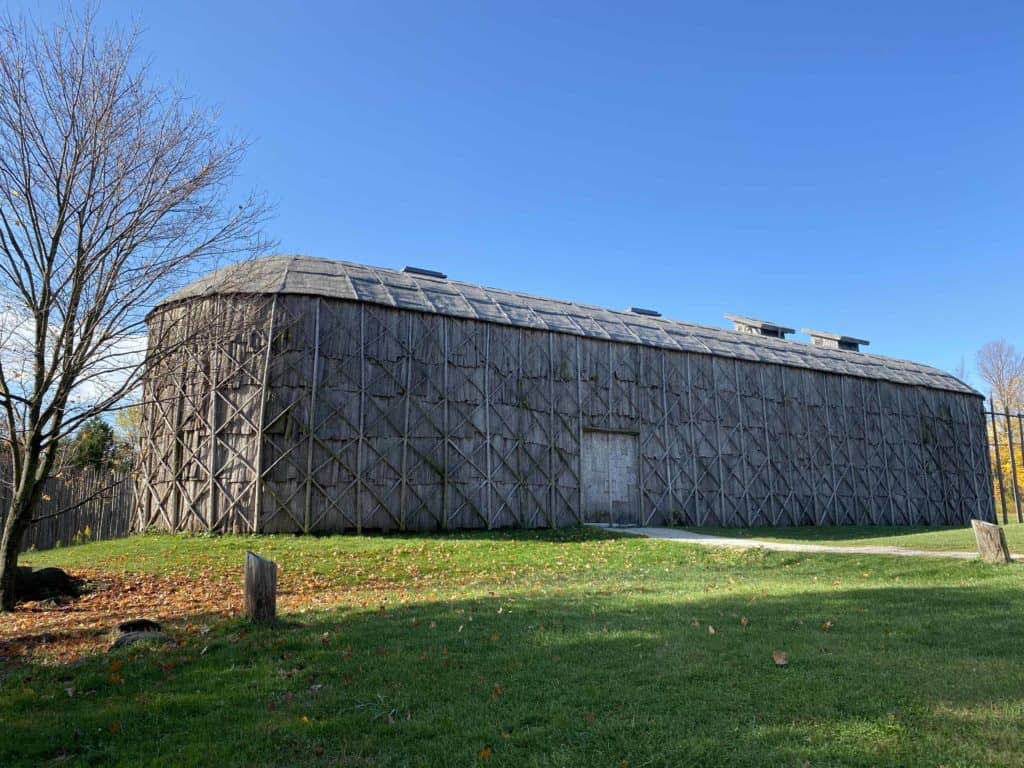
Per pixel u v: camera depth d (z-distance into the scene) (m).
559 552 19.69
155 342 13.88
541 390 26.62
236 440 22.00
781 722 5.38
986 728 5.10
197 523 21.89
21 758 5.49
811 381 34.75
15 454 12.60
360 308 23.52
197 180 12.91
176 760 5.25
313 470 21.92
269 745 5.43
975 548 16.64
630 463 28.55
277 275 23.42
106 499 24.81
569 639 8.19
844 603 10.20
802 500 32.84
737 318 40.72
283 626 9.48
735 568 16.34
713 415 31.14
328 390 22.56
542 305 29.52
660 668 6.86
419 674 7.02
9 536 12.34
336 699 6.36
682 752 4.91
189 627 10.09
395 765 5.00
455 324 25.19
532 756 4.97
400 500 22.86
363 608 11.07
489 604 10.97
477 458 24.61
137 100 12.74
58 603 12.95
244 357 22.30
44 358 12.20
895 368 40.19
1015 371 61.44
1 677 7.89
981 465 40.78
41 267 11.88
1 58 11.54
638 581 14.30
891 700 5.77
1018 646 7.41
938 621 8.72
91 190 12.05
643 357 29.75
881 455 36.12
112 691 7.07
